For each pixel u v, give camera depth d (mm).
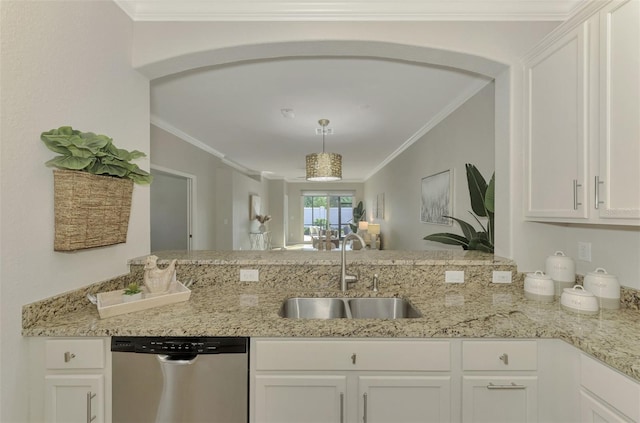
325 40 1760
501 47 1749
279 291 1729
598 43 1224
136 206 1784
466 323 1247
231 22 1772
